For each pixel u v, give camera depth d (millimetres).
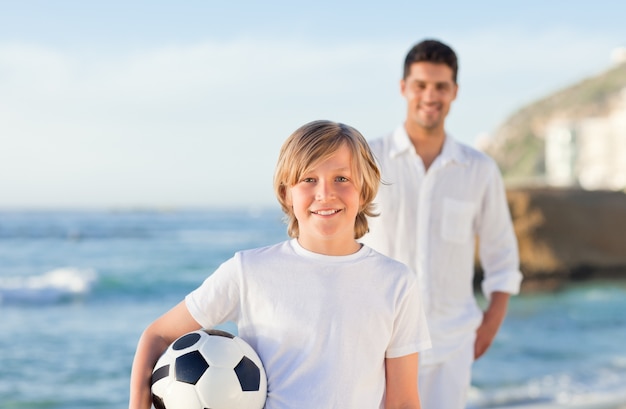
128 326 16219
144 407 2111
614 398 8555
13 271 28859
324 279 2117
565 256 23359
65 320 17016
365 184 2191
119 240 46906
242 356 2064
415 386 2217
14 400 9859
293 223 2277
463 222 3514
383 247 3521
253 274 2141
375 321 2119
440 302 3461
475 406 8375
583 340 13484
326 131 2090
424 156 3561
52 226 66125
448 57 3445
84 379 11102
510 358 11664
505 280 3664
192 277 26016
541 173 118062
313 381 2057
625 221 23984
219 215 128250
